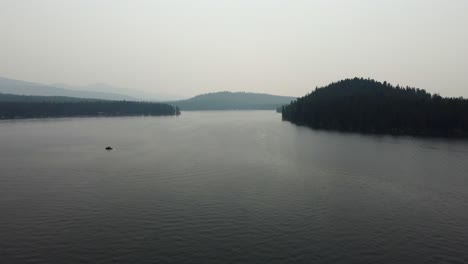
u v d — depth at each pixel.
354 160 85.06
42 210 48.53
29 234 40.78
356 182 63.97
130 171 72.12
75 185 61.16
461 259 35.53
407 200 53.62
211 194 55.91
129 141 121.88
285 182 63.69
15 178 66.12
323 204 51.41
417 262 34.88
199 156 90.19
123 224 43.62
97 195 55.38
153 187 59.91
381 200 53.56
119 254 36.09
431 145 111.94
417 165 79.06
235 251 36.66
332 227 42.97
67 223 43.97
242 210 48.56
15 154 93.00
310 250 37.03
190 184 61.91
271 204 51.22
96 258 35.28
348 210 48.94
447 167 76.94
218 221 44.59
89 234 40.78
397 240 39.66
